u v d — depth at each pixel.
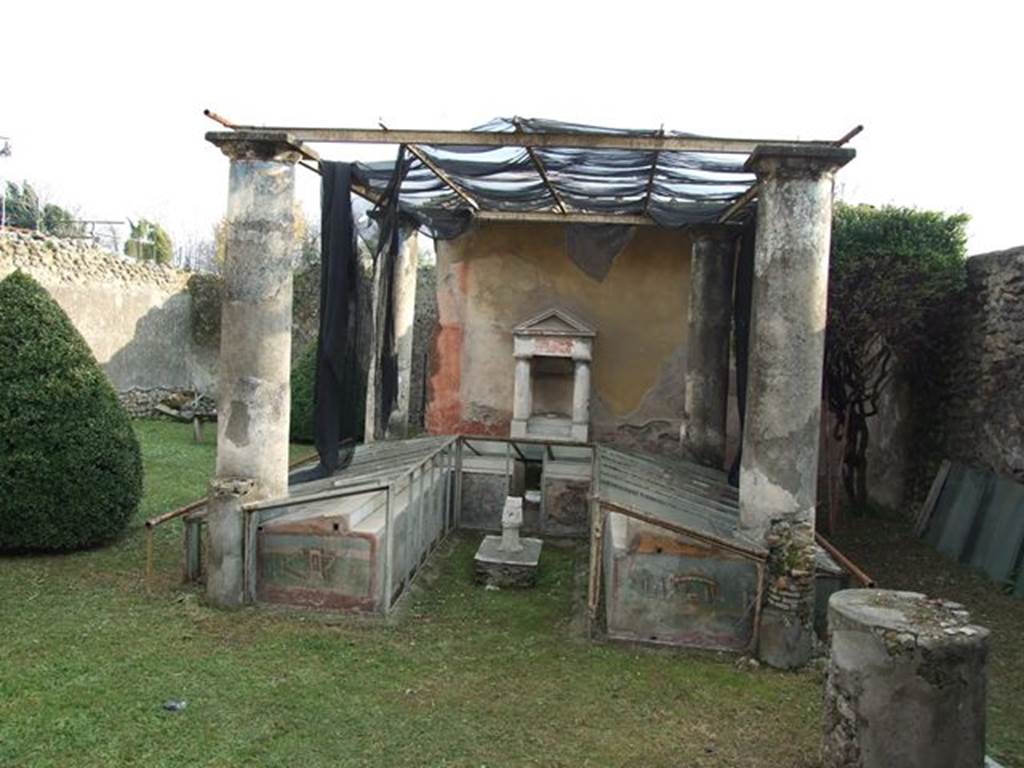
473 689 4.96
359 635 5.71
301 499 6.02
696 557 5.66
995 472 8.19
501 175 7.88
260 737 4.25
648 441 11.02
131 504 7.82
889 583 7.69
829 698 4.02
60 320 7.73
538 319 10.68
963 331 8.91
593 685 5.07
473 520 9.36
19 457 7.11
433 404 11.38
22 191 31.39
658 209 9.28
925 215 8.83
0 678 4.75
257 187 6.03
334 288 6.82
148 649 5.29
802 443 5.46
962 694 3.71
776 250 5.48
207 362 20.52
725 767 4.16
